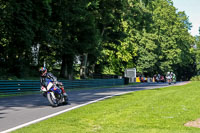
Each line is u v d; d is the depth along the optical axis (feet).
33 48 148.56
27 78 134.41
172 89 112.16
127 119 37.35
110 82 178.29
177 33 329.11
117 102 59.77
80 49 157.89
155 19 312.71
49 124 34.01
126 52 248.11
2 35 115.55
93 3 149.38
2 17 107.76
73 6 138.92
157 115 40.63
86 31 153.99
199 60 380.37
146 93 88.12
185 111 44.45
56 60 168.96
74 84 134.82
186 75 427.33
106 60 234.99
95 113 43.01
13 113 45.29
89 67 222.69
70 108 50.90
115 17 182.19
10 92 92.17
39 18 118.73
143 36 298.35
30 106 55.42
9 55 131.64
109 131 30.04
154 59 303.48
